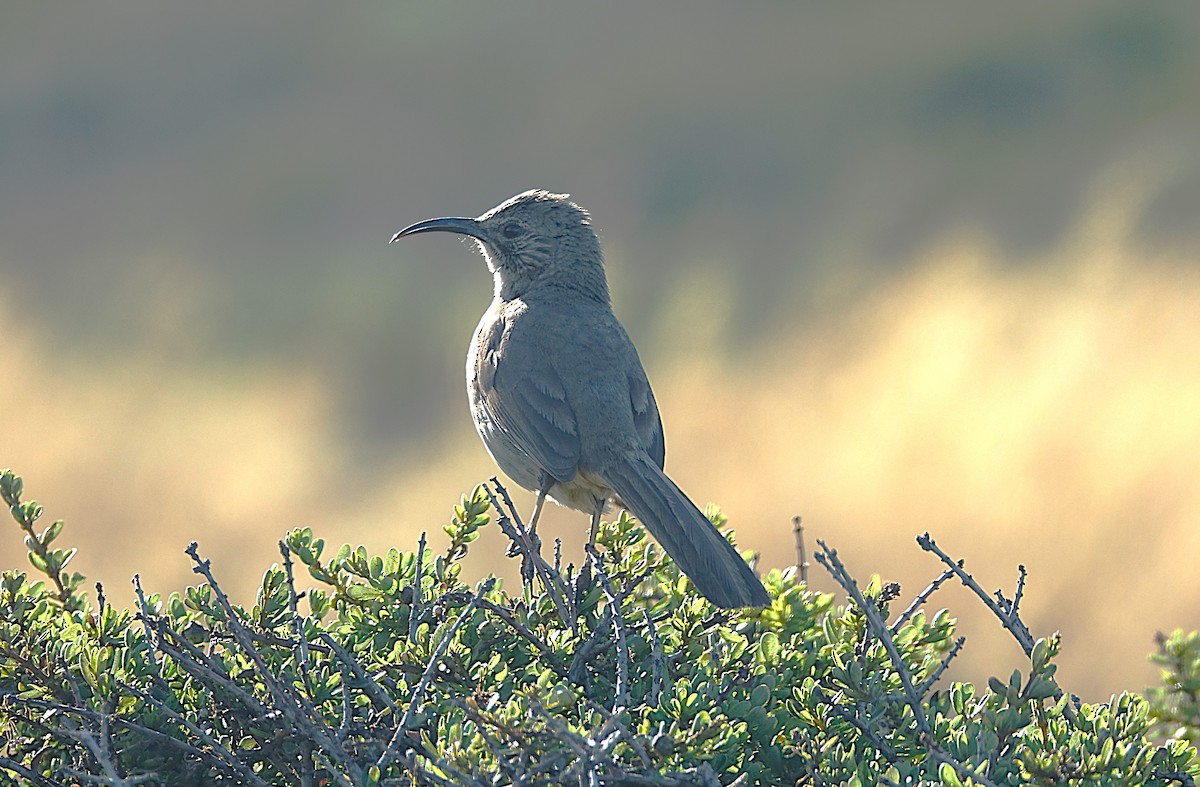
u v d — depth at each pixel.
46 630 5.22
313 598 5.44
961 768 4.34
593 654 5.20
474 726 4.53
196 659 4.95
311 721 4.71
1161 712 4.96
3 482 5.34
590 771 4.21
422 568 5.48
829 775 4.72
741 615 5.50
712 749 4.57
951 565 5.27
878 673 5.19
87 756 4.93
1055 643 4.93
